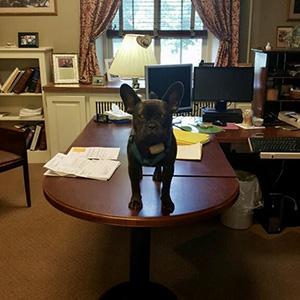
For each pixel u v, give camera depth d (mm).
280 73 2775
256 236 2559
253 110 3084
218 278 2109
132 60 2678
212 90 2770
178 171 1716
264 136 2471
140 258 1646
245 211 2588
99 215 1292
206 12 3666
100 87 3609
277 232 2594
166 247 2420
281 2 3754
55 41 3896
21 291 1982
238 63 3605
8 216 2803
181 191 1489
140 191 1417
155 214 1296
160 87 2635
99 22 3717
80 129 3762
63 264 2223
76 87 3615
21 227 2645
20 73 3779
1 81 4023
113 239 2504
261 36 3844
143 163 1278
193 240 2504
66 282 2061
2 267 2184
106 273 2143
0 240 2471
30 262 2236
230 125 2715
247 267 2213
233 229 2643
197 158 1880
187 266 2219
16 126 3986
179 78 2699
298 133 2559
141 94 3604
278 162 2721
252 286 2045
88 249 2383
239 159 2916
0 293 1964
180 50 4133
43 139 3947
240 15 3791
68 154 1867
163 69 2617
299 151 2270
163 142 1231
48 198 1437
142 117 1213
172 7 3953
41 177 3570
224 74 2740
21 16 3830
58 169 1648
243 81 2750
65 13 3812
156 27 4016
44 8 3803
